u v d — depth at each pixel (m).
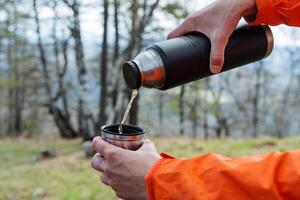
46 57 21.83
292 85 26.72
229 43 1.46
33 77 24.05
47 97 21.22
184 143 12.42
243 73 24.17
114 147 1.23
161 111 23.14
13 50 23.38
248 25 1.51
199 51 1.38
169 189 1.09
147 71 1.34
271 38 1.55
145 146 1.27
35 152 13.59
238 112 25.55
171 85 1.39
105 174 1.25
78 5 15.11
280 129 26.89
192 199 1.06
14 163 11.62
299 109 26.89
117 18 14.01
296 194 0.99
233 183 1.04
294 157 1.02
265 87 26.19
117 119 13.83
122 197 1.24
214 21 1.40
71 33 16.34
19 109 26.50
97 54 18.61
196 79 1.43
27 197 7.37
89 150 11.36
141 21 13.09
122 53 14.43
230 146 11.20
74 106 19.83
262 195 1.01
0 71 24.80
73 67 20.19
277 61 23.86
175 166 1.12
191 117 22.52
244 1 1.41
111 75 15.46
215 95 22.67
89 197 6.96
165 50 1.36
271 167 1.02
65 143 15.99
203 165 1.10
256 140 11.58
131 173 1.19
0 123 28.66
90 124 15.30
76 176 8.79
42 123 26.75
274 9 1.41
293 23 1.43
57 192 7.56
